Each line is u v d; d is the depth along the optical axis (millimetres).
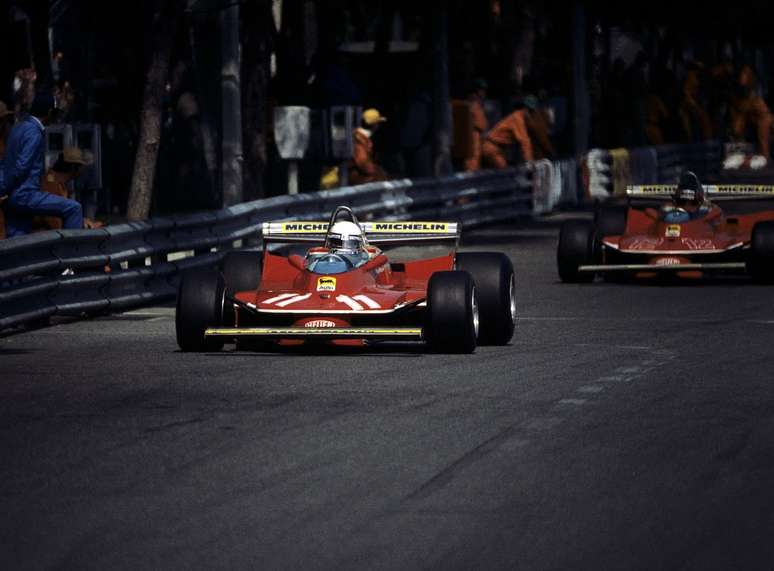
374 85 114562
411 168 115125
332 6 105875
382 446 31578
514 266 75562
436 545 24359
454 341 44406
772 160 169750
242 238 72062
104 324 54094
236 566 23344
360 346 46188
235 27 77312
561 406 36031
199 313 44906
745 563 23422
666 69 150250
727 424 33812
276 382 39656
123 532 25172
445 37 104312
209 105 97312
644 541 24562
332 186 97000
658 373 41094
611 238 66875
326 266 45500
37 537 24938
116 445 31844
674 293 62531
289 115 83188
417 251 84000
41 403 36875
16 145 55406
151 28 72688
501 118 127812
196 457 30641
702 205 67250
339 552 24000
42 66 75688
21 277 50438
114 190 93938
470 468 29531
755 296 60906
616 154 129250
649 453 30828
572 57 128375
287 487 28109
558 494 27531
